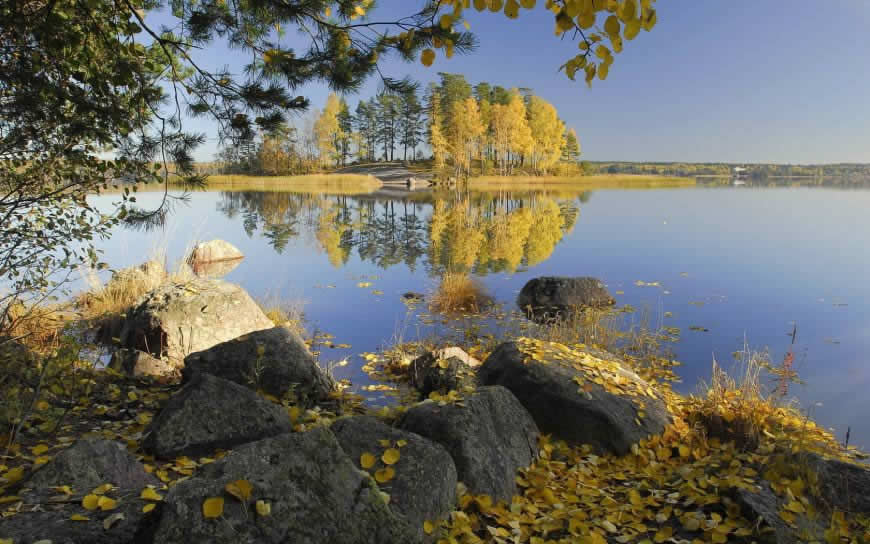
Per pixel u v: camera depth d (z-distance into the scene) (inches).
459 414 125.5
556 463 136.6
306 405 169.9
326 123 2329.0
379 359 228.8
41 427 125.9
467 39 131.1
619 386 164.6
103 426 137.9
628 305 324.8
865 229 703.1
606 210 996.6
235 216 821.2
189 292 230.7
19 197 169.9
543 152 2677.2
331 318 292.2
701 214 922.7
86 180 171.6
